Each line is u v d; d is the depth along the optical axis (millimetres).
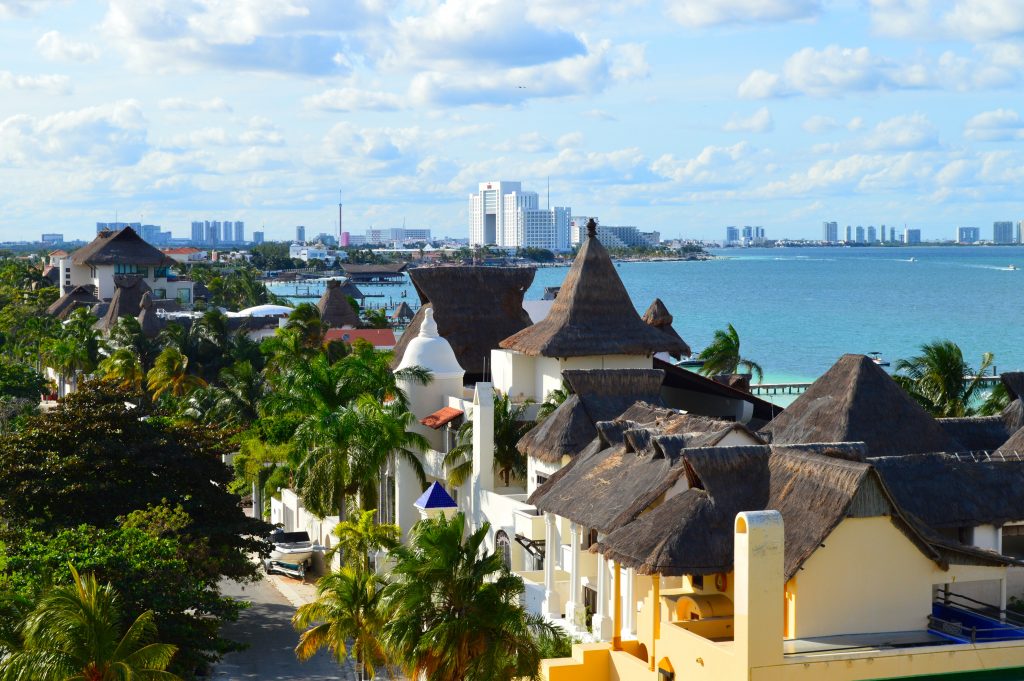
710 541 31406
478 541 33906
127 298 154125
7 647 32344
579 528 40125
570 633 38312
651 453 38688
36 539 42281
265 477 77125
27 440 48594
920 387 64938
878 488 30422
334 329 125188
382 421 56938
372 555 55406
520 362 64688
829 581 30297
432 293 74312
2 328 166125
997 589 33656
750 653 27297
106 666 31016
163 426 52531
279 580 60156
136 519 44250
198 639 41344
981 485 36812
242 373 80250
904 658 28328
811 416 45844
